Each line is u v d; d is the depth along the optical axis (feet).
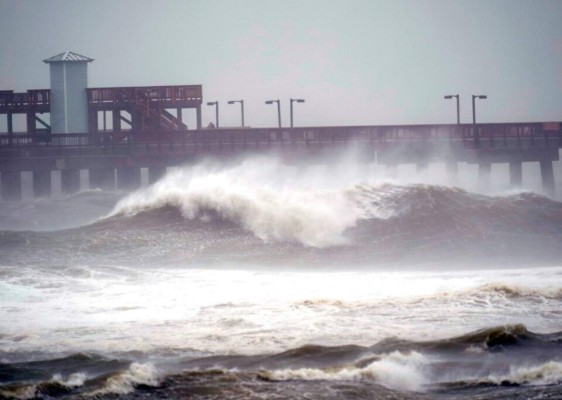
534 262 331.36
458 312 215.31
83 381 161.07
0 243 357.00
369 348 180.86
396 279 270.67
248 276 283.18
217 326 205.87
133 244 356.38
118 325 208.33
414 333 195.52
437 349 179.93
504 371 167.02
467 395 154.61
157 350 184.14
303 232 371.35
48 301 237.45
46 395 155.12
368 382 161.07
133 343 190.08
